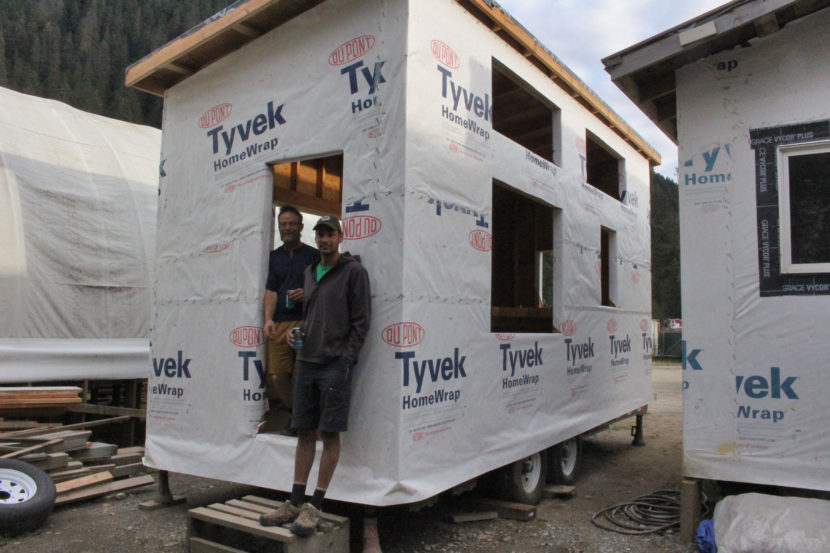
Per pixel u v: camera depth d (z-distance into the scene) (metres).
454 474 4.17
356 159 4.12
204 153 5.09
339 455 3.88
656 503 5.26
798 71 4.46
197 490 5.62
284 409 4.85
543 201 5.75
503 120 7.28
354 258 3.94
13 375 6.62
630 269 8.07
